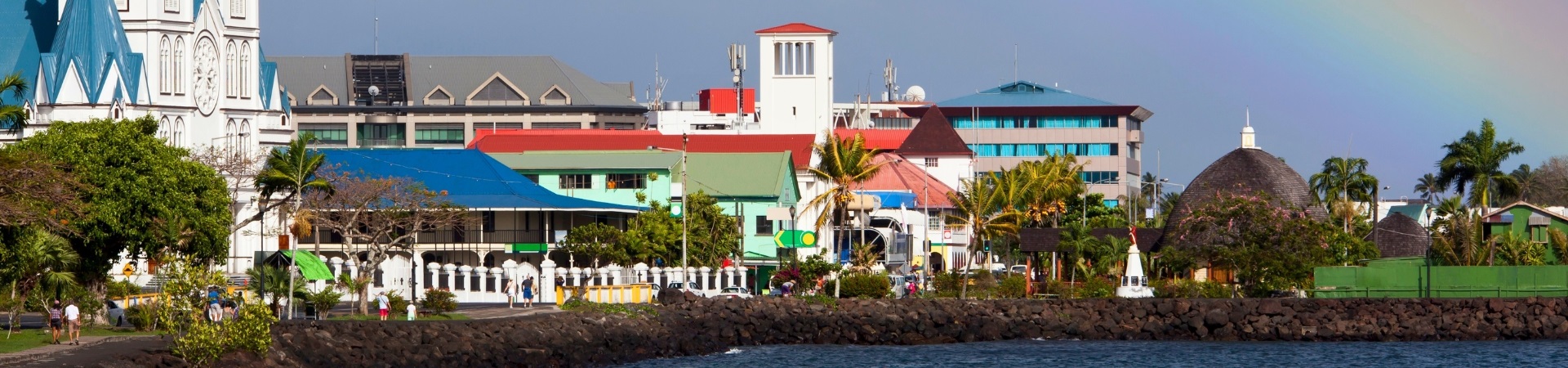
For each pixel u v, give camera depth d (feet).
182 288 540.93
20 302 625.82
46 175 603.67
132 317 623.36
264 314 560.61
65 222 653.30
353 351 621.72
